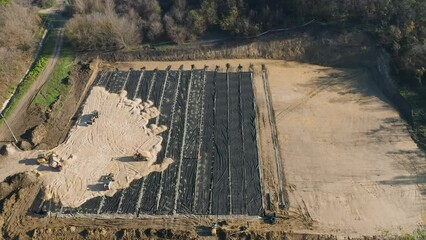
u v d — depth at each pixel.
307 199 29.02
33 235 26.98
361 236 26.72
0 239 26.91
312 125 34.66
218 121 35.03
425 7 39.34
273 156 32.09
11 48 40.62
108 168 31.17
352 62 40.72
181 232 27.02
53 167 31.17
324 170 30.97
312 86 38.72
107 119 35.25
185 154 32.25
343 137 33.50
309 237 26.72
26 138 33.31
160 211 28.36
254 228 27.23
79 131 34.28
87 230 27.23
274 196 29.25
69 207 28.67
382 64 38.94
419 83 36.25
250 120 35.12
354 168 31.03
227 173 30.80
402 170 30.73
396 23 40.28
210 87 38.44
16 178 30.17
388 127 34.22
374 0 40.44
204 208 28.50
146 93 37.94
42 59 41.09
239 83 38.88
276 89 38.34
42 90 37.72
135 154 31.70
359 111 35.88
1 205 28.64
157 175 30.66
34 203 29.00
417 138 33.06
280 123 34.88
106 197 29.27
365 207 28.41
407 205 28.42
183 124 34.81
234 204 28.72
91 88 38.62
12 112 35.66
